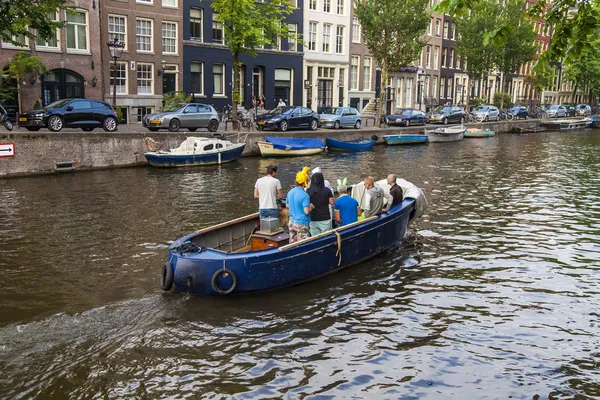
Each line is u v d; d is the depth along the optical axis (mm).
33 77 27375
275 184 10383
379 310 8938
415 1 36281
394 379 6926
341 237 10180
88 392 6457
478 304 9266
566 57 6332
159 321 8305
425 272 10711
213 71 37188
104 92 31547
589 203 17359
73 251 11508
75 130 24938
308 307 8953
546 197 18281
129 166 23500
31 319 8297
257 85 40312
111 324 8164
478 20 49625
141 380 6734
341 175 22578
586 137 46281
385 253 11812
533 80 66062
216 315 8562
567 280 10430
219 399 6398
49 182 19484
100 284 9711
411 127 38906
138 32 32781
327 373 7020
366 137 34406
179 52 34688
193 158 23812
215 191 18234
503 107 64375
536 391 6738
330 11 44719
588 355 7641
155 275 10164
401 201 12289
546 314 8930
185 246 9180
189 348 7543
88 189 18250
